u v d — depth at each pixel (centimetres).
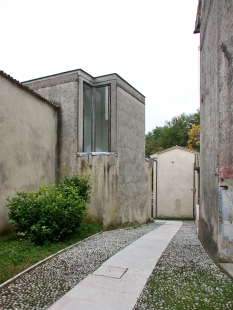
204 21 732
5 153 720
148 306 335
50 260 517
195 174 1995
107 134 1055
